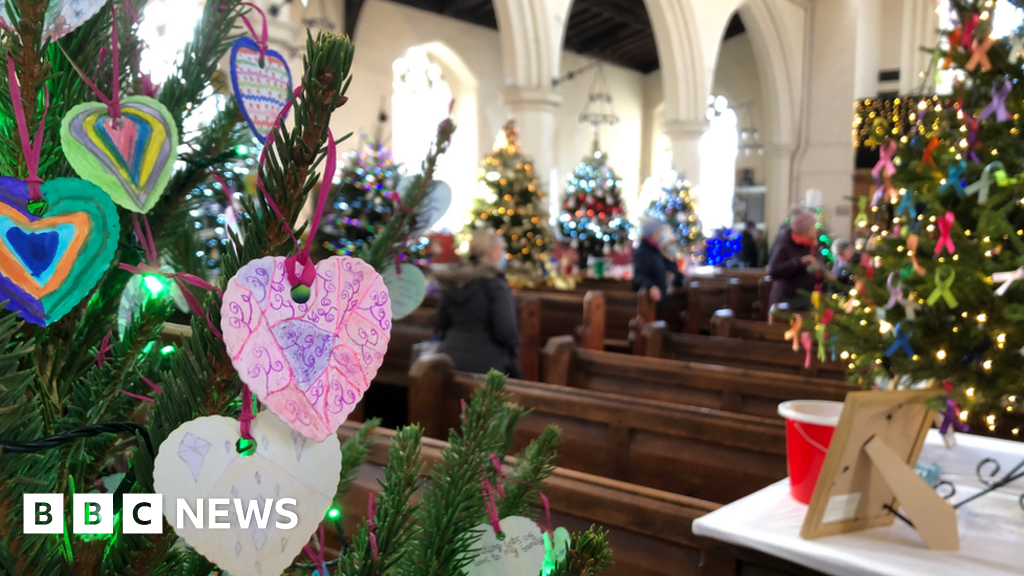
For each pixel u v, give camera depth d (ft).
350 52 1.37
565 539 2.35
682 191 40.83
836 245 19.20
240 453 1.46
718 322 16.43
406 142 41.96
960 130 5.81
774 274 18.90
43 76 1.62
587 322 18.86
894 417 4.88
